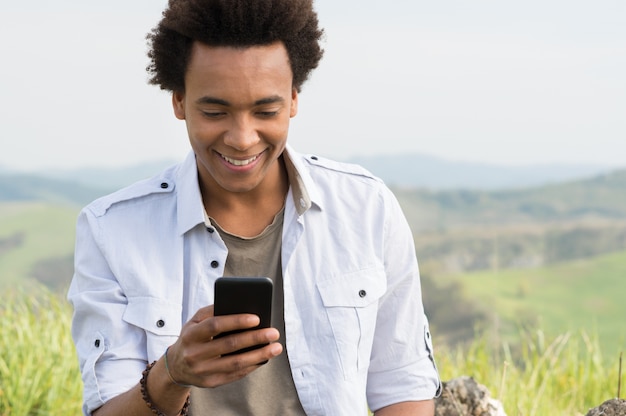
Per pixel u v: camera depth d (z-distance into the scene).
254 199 2.31
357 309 2.32
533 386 4.37
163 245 2.30
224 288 1.92
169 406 2.09
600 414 2.56
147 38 2.22
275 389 2.28
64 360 4.93
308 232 2.34
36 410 4.72
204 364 1.93
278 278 2.32
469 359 4.66
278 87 2.09
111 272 2.31
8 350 4.89
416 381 2.46
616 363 4.57
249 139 2.07
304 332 2.29
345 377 2.28
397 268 2.46
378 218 2.42
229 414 2.25
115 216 2.33
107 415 2.16
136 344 2.28
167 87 2.22
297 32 2.11
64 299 5.40
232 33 2.04
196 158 2.32
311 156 2.48
